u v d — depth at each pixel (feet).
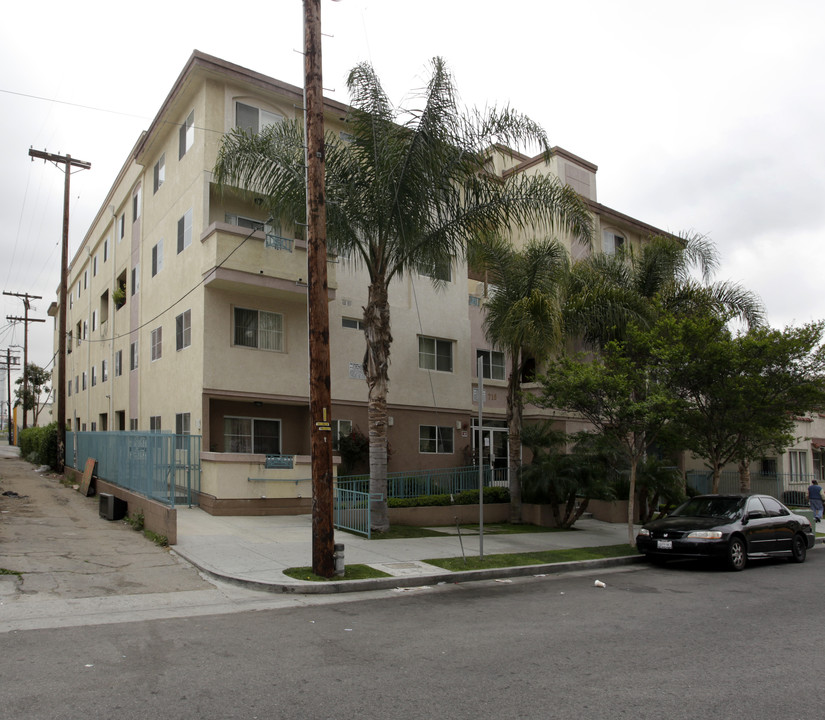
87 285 113.80
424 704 16.51
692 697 17.33
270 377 61.93
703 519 44.91
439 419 74.90
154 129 71.10
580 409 49.60
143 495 46.34
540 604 29.89
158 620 24.93
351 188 47.52
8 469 92.68
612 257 69.15
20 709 15.61
